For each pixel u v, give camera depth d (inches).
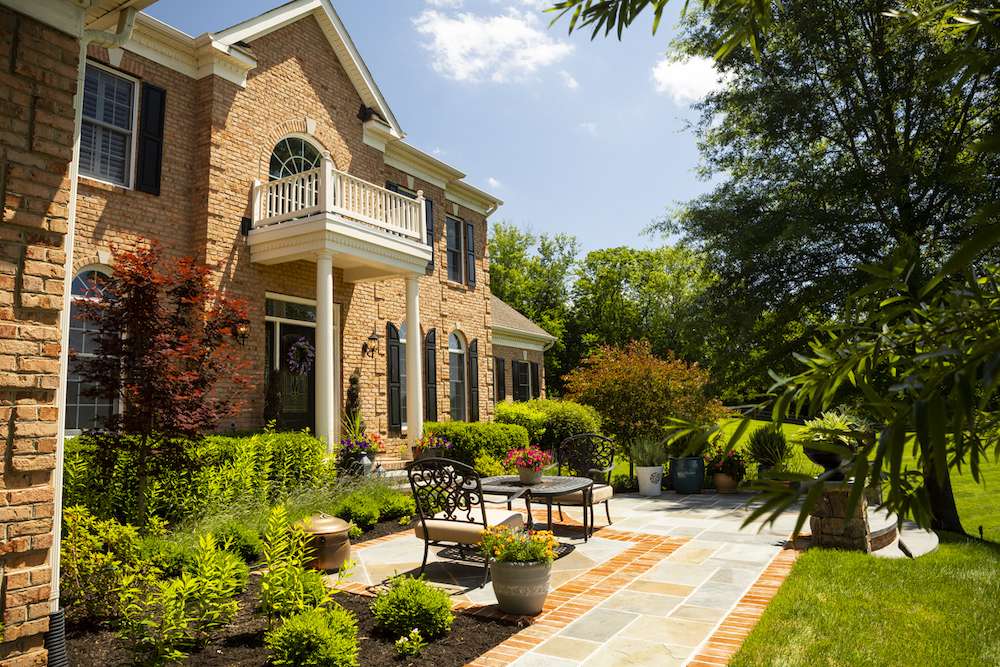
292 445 410.9
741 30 89.9
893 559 269.0
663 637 183.6
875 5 444.8
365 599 223.3
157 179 432.5
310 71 550.9
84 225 391.5
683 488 527.8
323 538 259.8
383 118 623.8
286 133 523.5
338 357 559.5
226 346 316.8
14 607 145.5
